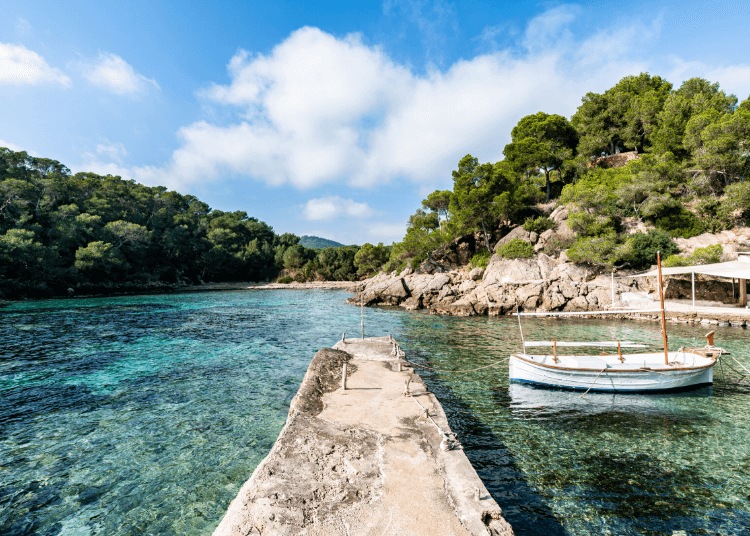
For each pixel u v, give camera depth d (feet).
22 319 115.55
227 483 29.63
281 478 21.34
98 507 26.61
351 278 335.88
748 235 121.49
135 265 263.90
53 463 32.55
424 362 66.64
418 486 20.86
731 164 129.49
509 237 170.50
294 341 86.02
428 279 171.32
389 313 142.61
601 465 32.19
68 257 210.79
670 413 43.60
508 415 43.21
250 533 16.74
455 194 186.80
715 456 33.68
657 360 55.88
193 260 322.14
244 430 39.14
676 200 138.10
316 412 31.76
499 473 30.91
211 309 153.17
